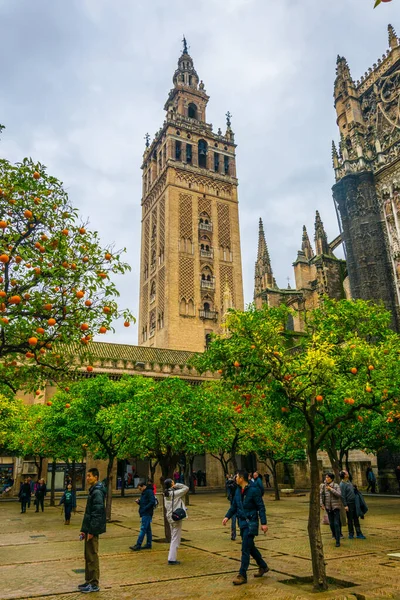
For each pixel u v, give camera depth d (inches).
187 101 3036.4
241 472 359.6
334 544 498.9
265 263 2218.3
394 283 1386.6
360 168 1513.3
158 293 2519.7
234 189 2824.8
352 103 1633.9
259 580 342.3
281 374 420.8
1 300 302.7
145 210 2955.2
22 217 366.9
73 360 405.4
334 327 604.1
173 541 409.7
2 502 1309.1
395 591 304.2
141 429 614.5
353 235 1469.0
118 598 295.7
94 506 327.6
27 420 1213.1
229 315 447.8
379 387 463.5
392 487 1202.6
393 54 1585.9
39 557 458.9
